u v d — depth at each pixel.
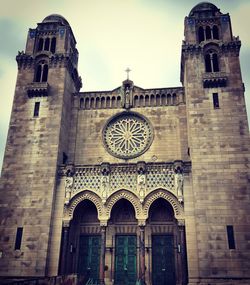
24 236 39.97
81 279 40.12
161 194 40.72
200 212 38.44
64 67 49.88
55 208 41.72
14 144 45.31
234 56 47.03
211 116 43.44
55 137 45.09
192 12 53.62
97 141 49.53
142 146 48.59
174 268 40.84
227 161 40.66
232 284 35.00
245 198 38.59
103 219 40.53
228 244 36.72
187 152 46.50
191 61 47.56
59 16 56.62
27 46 52.66
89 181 42.59
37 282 27.64
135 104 51.06
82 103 52.16
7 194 42.41
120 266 41.78
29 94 48.22
